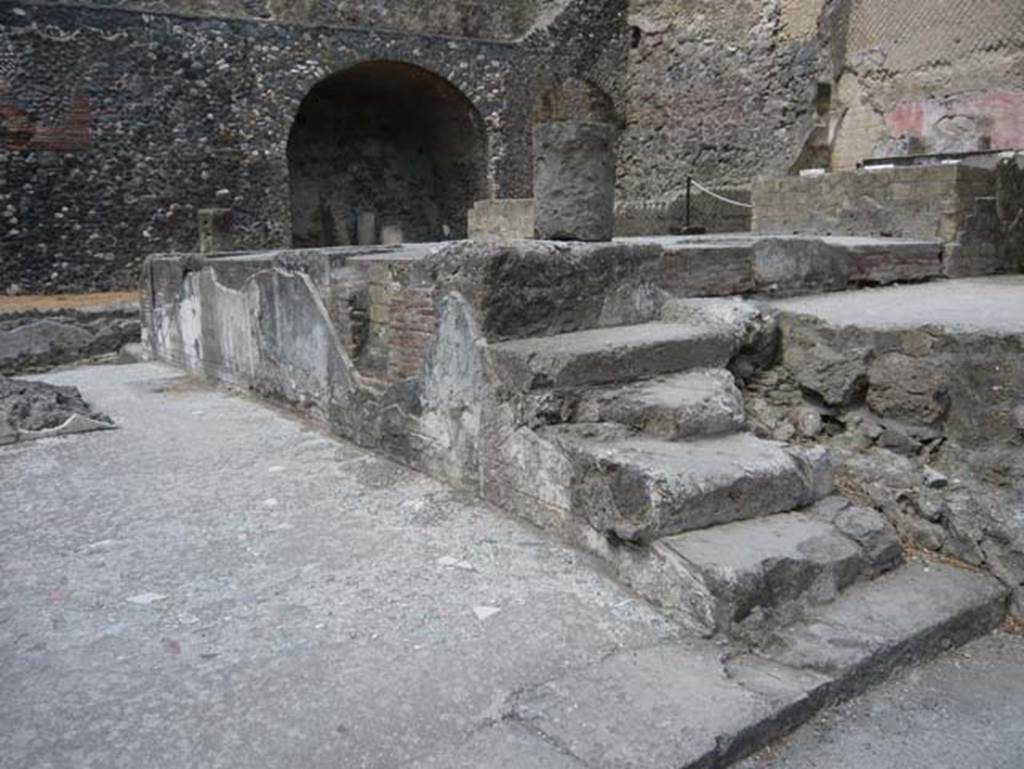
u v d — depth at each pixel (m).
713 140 15.75
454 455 3.94
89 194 13.32
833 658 2.47
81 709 2.27
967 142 10.09
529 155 16.78
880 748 2.23
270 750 2.10
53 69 12.88
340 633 2.65
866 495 3.46
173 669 2.46
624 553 2.93
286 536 3.44
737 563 2.64
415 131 18.48
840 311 4.02
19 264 12.94
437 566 3.11
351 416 4.81
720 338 3.82
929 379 3.37
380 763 2.05
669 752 2.07
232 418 5.58
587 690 2.33
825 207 6.79
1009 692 2.50
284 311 5.58
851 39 11.86
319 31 14.73
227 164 14.27
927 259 5.61
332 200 17.78
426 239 18.66
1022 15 9.40
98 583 3.04
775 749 2.23
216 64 14.01
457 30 16.66
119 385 6.99
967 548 3.11
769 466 3.05
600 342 3.63
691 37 15.95
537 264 3.76
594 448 3.15
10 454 4.74
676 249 4.41
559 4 16.84
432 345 4.02
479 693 2.32
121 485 4.16
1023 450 3.09
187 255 7.60
